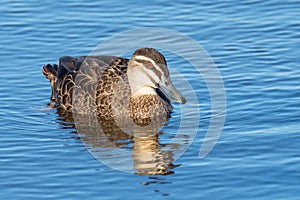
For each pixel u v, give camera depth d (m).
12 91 31.67
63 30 36.16
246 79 31.59
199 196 23.22
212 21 36.47
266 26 35.97
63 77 31.27
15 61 33.84
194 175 24.50
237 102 29.88
